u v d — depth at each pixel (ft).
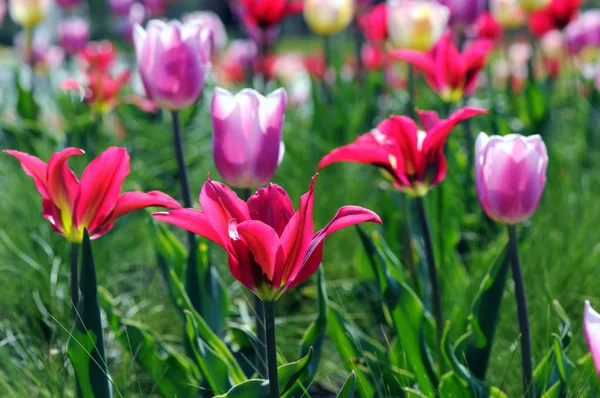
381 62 9.75
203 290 5.20
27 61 10.16
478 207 6.38
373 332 5.80
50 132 7.72
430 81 5.87
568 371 4.73
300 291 6.14
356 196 6.69
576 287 5.70
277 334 5.73
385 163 4.90
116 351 5.61
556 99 9.59
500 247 5.76
